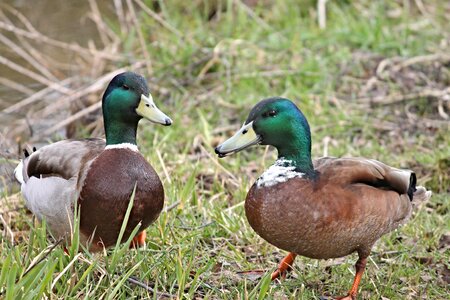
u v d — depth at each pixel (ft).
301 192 25.95
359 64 51.62
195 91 50.19
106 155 27.50
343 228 26.17
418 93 48.01
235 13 61.36
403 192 28.35
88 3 67.15
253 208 26.55
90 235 27.45
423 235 33.14
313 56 52.16
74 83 54.13
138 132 45.39
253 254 31.76
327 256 27.25
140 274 27.86
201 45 54.85
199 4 64.13
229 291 28.04
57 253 26.68
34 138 47.29
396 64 51.93
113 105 27.84
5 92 53.26
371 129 44.70
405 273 29.91
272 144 27.22
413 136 44.14
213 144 43.45
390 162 40.50
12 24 62.39
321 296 28.40
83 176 27.25
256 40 55.31
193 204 35.37
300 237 26.22
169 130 44.55
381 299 28.12
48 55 58.29
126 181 27.07
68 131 48.83
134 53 56.08
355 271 30.04
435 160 40.09
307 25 58.13
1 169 40.37
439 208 36.11
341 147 42.34
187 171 39.60
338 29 55.62
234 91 49.49
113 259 26.11
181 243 30.73
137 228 26.43
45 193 27.84
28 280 24.21
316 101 47.24
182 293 26.13
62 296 25.43
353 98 47.83
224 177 39.04
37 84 54.49
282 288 28.43
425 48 53.78
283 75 50.19
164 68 52.26
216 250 31.48
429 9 60.64
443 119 46.03
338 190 26.07
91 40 60.18
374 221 26.76
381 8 59.16
